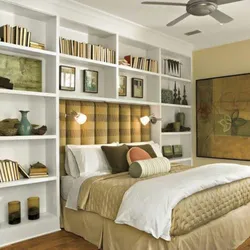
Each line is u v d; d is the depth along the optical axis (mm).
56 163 3295
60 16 3352
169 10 3611
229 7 3477
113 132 4082
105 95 4156
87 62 3729
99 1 3354
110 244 2645
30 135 3115
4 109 3160
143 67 4473
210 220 2590
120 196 2613
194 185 2500
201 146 5129
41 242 2920
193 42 5059
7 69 3158
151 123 4723
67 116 3582
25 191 3318
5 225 2975
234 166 3350
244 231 2994
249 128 4512
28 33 3150
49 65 3406
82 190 2992
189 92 5363
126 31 4109
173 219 2225
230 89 4754
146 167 3068
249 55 4578
